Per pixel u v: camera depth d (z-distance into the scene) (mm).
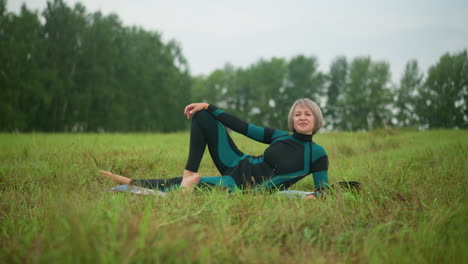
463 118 48594
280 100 56344
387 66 53219
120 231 1456
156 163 4543
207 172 4504
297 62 57219
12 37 29359
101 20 37250
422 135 11539
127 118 38531
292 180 3182
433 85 50500
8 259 1370
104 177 3293
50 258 1255
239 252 1556
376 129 13492
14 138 9117
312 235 1867
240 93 59844
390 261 1493
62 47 33219
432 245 1634
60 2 33250
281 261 1505
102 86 35312
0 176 3408
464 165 3742
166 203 2340
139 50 43812
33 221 1878
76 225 1312
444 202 2371
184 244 1371
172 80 44812
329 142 7387
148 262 1276
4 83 28516
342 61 60281
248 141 6266
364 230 1905
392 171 3613
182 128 46000
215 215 1979
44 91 30656
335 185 2654
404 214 2250
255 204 2217
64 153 4844
